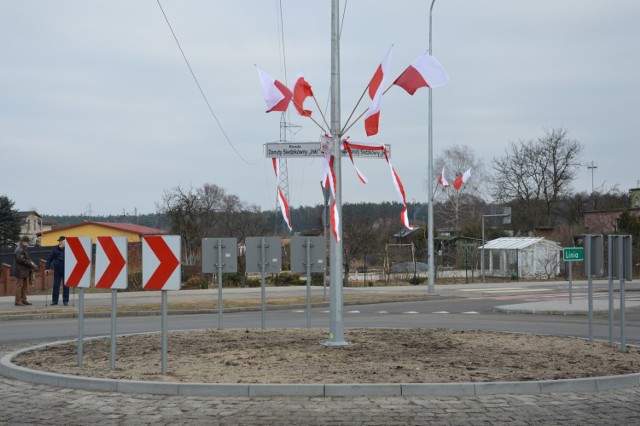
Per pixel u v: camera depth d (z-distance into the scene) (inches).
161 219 2659.9
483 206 2655.0
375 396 305.7
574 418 270.4
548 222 2236.7
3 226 2893.7
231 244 555.8
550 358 389.7
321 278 1423.5
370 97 429.4
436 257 1706.4
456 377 331.6
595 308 813.9
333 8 450.9
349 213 1615.4
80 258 375.6
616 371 350.3
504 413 277.4
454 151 2524.6
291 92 456.4
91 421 267.6
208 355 399.9
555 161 2241.6
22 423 265.9
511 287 1330.0
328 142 442.0
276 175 482.0
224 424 261.3
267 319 722.8
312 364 368.5
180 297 1021.2
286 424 260.5
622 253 428.1
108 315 775.1
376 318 735.1
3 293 1059.3
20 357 404.5
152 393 314.0
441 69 426.3
